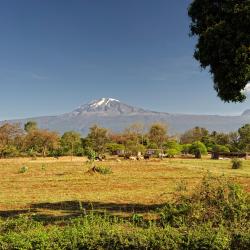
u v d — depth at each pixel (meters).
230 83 16.25
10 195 27.52
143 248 9.92
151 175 42.53
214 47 16.25
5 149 101.62
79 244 10.04
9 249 9.95
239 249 9.88
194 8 17.28
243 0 15.62
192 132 151.38
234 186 14.47
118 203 23.41
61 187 32.41
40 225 12.91
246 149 102.12
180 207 14.27
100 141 104.56
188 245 9.85
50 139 108.75
